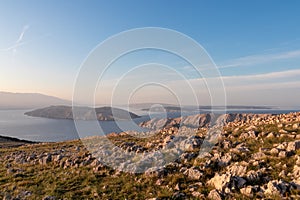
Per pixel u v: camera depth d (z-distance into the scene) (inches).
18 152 1013.2
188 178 509.4
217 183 451.8
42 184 547.5
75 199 455.2
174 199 425.7
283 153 533.6
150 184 500.7
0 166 751.7
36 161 770.8
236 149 618.5
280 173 456.4
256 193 403.9
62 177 582.9
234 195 408.8
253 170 480.1
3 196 482.6
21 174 636.1
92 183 531.5
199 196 425.1
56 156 780.6
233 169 502.9
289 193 390.6
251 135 722.2
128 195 458.0
